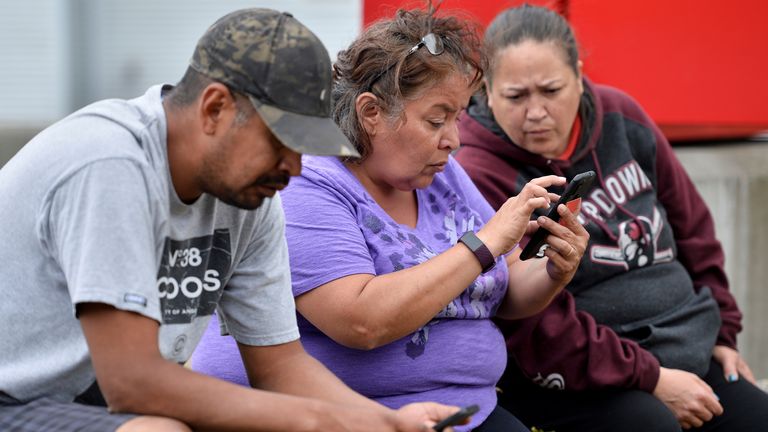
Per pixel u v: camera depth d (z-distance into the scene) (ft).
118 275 7.29
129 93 24.26
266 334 8.75
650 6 16.24
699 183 16.21
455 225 10.48
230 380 9.61
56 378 7.82
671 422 11.06
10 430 7.70
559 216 9.95
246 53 7.39
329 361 9.56
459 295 9.93
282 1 23.68
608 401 11.31
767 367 16.83
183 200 7.92
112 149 7.42
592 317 11.57
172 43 24.03
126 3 23.95
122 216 7.34
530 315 10.77
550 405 11.56
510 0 14.88
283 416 7.58
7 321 7.77
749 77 16.87
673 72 16.55
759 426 11.92
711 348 12.23
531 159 11.84
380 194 10.05
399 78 9.35
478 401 9.85
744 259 16.56
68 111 24.18
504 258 10.76
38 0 23.88
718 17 16.58
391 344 9.52
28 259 7.69
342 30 23.63
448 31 9.53
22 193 7.63
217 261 8.35
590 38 16.06
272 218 8.64
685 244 12.89
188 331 8.25
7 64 24.11
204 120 7.51
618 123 12.39
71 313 7.75
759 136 17.93
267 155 7.50
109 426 7.35
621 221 12.01
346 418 7.74
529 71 11.38
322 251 9.30
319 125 7.51
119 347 7.33
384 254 9.64
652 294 11.96
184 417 7.47
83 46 24.09
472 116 12.21
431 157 9.59
